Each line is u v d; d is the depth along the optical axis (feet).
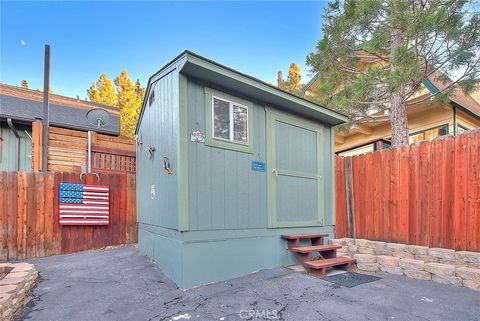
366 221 17.93
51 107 33.58
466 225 13.33
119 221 19.39
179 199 11.76
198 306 9.91
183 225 11.71
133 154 24.30
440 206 14.34
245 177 14.26
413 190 15.53
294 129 17.07
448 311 9.54
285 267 15.03
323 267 13.60
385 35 17.69
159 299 10.50
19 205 16.34
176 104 12.34
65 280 12.37
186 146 12.10
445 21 16.74
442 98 21.93
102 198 18.65
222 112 13.61
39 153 21.52
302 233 16.81
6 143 26.78
